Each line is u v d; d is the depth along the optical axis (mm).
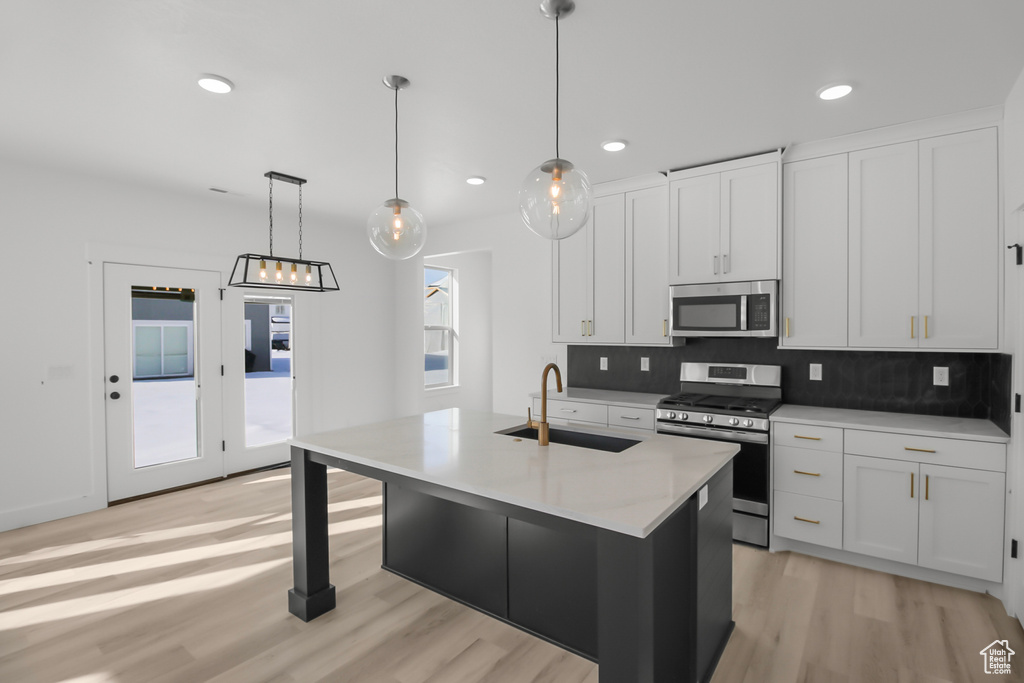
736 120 2803
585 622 2193
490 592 2479
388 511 2898
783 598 2621
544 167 1776
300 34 1997
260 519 3688
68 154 3346
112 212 3961
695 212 3541
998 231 2652
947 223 2783
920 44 2057
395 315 6062
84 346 3834
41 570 2943
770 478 3131
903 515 2756
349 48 2098
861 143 3008
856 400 3352
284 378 5145
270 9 1841
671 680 1825
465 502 1886
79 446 3816
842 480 2908
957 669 2068
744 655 2176
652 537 1524
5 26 1923
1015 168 2430
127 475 4066
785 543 3152
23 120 2791
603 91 2471
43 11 1834
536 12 1858
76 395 3805
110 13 1854
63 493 3746
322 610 2498
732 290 3389
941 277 2805
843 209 3072
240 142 3133
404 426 2791
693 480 1847
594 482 1824
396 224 2377
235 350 4695
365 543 3279
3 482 3508
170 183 3990
